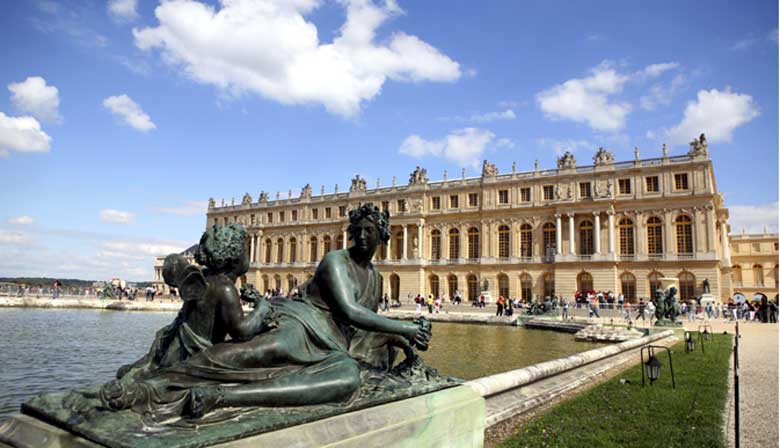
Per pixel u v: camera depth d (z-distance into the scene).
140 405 2.85
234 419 2.92
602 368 13.24
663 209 63.72
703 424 7.74
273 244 100.00
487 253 75.69
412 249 82.38
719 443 6.77
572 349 21.42
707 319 46.62
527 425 7.43
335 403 3.46
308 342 3.87
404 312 57.91
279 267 96.88
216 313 3.50
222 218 109.12
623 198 66.19
